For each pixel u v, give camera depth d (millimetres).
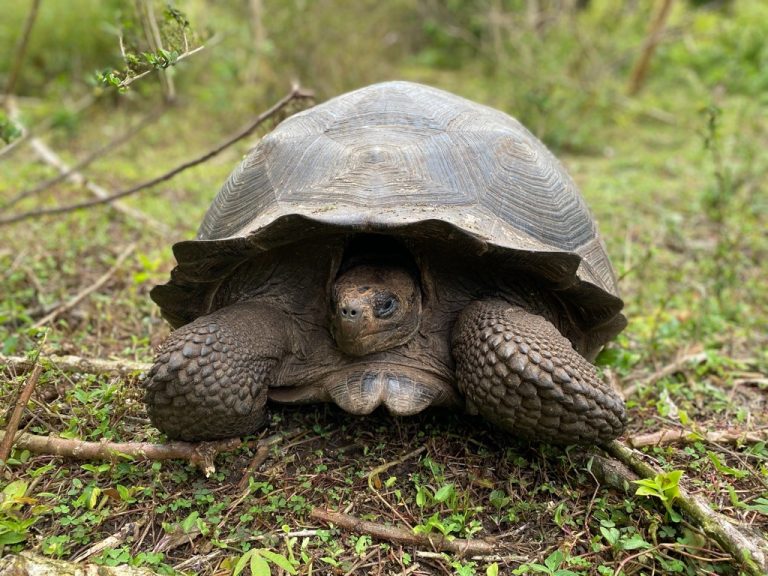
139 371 1010
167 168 2521
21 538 715
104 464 831
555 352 797
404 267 917
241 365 822
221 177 2428
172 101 1768
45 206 1943
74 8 3230
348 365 890
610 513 798
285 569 687
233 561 708
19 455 849
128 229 1853
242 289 942
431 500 790
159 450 837
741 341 1336
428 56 4164
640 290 1527
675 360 1223
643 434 969
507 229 874
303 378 903
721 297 1492
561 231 954
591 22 3637
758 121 2814
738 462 922
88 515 756
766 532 781
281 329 903
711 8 4293
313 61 2992
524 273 893
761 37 3729
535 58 3148
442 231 795
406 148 918
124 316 1337
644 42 3363
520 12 3586
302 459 880
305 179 913
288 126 1045
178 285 924
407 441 911
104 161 2561
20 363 1005
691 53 3785
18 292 1389
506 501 794
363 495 813
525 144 1015
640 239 1894
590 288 880
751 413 1069
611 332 992
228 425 831
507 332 804
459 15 4125
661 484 777
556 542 759
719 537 718
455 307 917
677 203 2230
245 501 797
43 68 3312
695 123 3104
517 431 831
